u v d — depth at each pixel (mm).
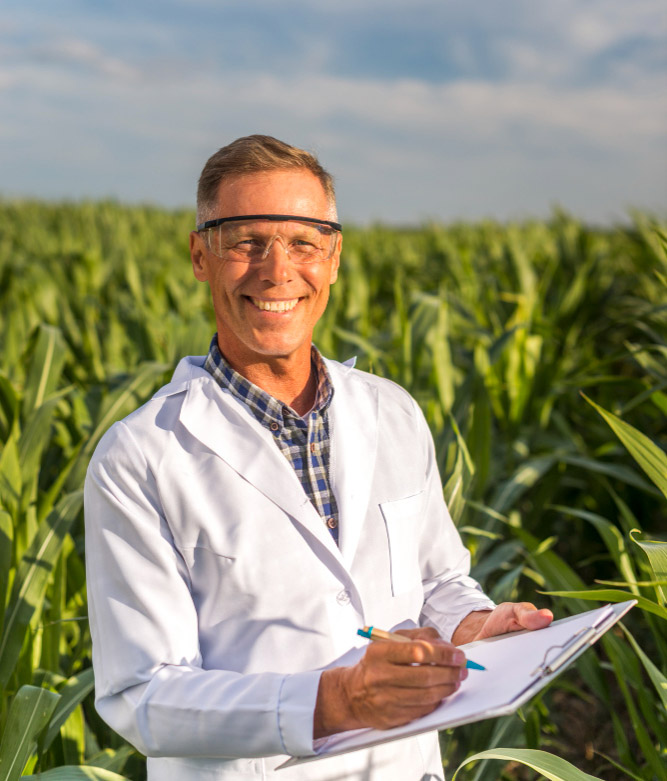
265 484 1410
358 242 12969
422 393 3625
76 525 3098
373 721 1175
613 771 2965
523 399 4156
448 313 5633
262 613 1383
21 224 16500
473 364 3736
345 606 1420
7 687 2275
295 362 1521
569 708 3406
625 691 2260
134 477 1392
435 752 1553
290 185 1438
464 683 1243
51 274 8203
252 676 1271
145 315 4797
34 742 1745
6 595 2254
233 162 1439
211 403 1459
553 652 1202
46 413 2883
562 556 4492
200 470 1416
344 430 1531
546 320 5523
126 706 1306
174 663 1326
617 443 4152
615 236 10711
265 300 1439
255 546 1388
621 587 2496
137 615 1341
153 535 1371
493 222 14414
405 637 1246
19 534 2527
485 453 3432
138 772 2482
